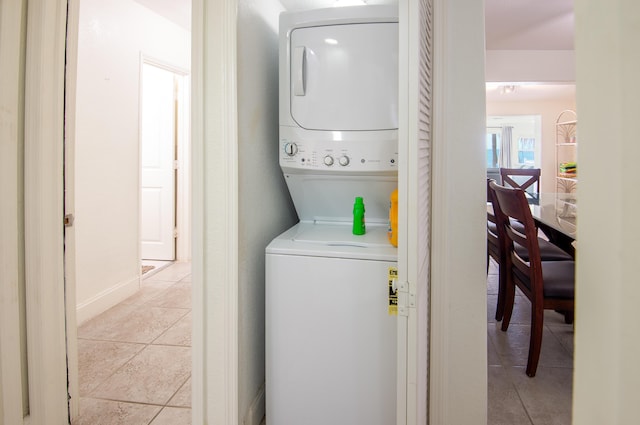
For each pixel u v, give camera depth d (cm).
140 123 316
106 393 181
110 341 233
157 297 307
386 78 142
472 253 142
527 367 198
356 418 135
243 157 137
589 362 29
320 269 135
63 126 154
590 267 29
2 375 138
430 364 145
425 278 123
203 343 132
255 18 146
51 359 152
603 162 27
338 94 145
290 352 139
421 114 102
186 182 413
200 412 133
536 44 421
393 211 137
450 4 137
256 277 151
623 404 26
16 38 138
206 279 131
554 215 223
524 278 220
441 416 147
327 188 162
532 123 662
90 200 266
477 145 138
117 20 285
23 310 148
